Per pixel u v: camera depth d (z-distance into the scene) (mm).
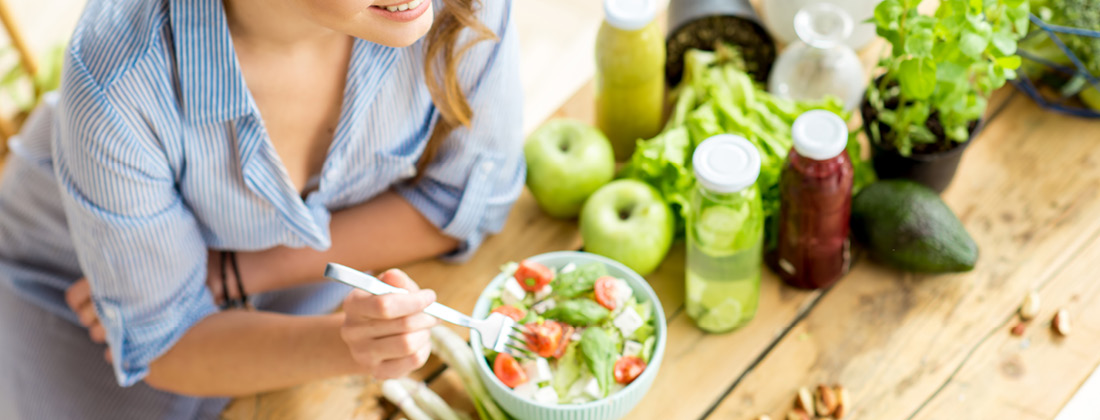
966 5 967
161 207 974
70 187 938
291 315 1139
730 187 918
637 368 976
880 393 1038
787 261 1096
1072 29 1126
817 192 978
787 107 1152
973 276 1107
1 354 1277
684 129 1148
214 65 868
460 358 1041
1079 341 1049
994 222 1147
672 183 1145
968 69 1021
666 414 1045
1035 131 1216
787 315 1105
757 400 1048
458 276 1180
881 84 1123
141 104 874
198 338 1076
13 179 1227
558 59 2100
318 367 1032
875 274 1126
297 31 874
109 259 984
